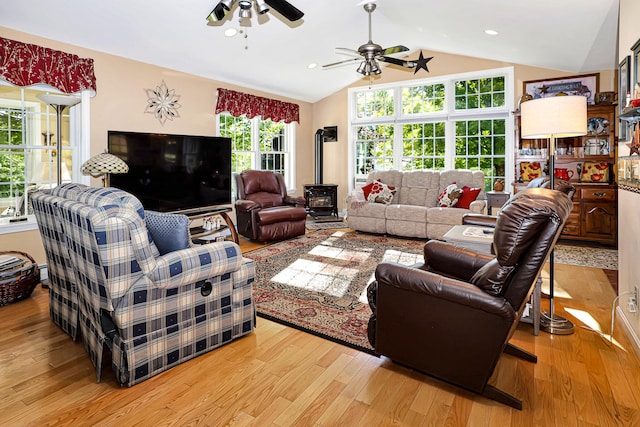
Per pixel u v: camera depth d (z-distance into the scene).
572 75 5.34
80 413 1.72
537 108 2.50
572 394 1.84
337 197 7.37
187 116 5.23
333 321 2.69
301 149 7.43
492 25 4.18
